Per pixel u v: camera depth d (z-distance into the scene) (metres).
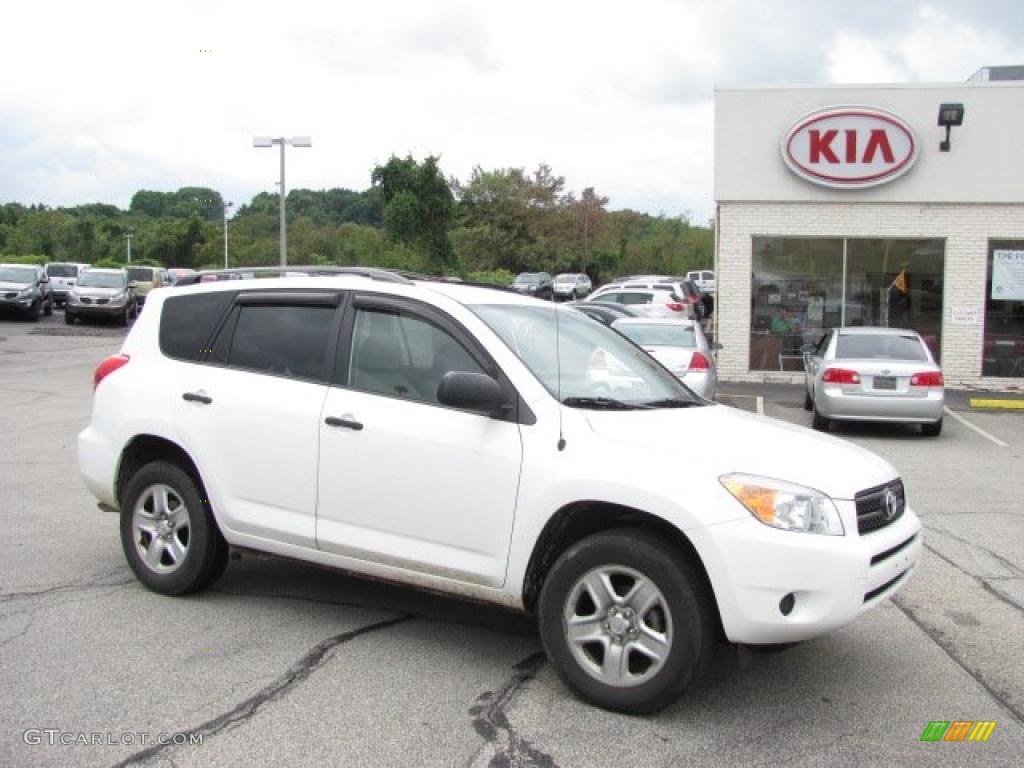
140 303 37.03
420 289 5.11
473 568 4.63
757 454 4.36
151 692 4.39
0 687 4.42
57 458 10.11
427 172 45.31
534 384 4.66
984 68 22.58
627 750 3.94
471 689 4.50
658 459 4.28
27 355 23.11
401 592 5.93
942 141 18.94
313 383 5.22
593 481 4.29
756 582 4.02
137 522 5.80
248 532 5.35
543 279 51.25
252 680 4.55
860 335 13.91
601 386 4.97
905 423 13.98
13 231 79.19
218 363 5.62
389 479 4.84
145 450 5.94
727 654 5.05
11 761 3.75
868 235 19.41
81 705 4.25
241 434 5.34
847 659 5.00
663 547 4.20
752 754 3.93
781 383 19.81
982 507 8.65
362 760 3.81
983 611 5.75
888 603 5.88
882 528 4.42
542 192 66.19
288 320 5.46
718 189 19.70
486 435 4.61
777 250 19.80
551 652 4.41
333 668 4.71
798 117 19.31
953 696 4.54
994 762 3.90
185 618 5.37
